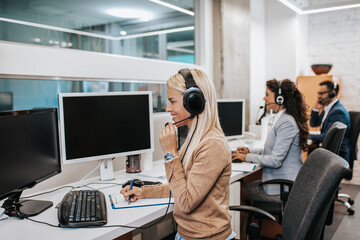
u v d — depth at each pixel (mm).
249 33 3771
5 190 1230
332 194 952
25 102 1836
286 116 2219
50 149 1525
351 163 3348
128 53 2648
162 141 1254
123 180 1849
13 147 1277
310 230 967
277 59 4434
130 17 2656
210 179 1138
